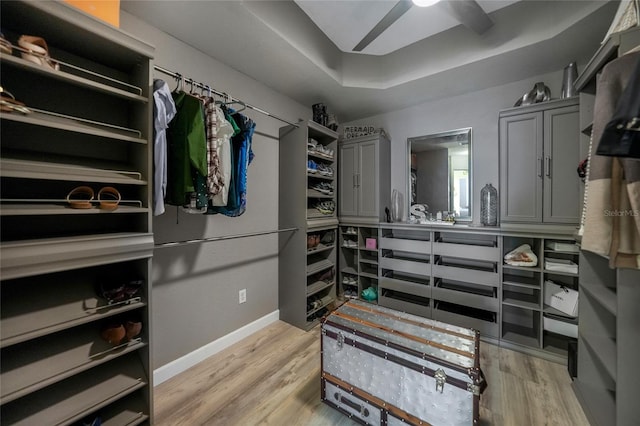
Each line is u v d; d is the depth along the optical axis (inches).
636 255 38.3
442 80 95.8
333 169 117.6
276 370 72.0
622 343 45.1
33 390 37.1
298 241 98.0
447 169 110.4
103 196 54.7
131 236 47.5
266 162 98.4
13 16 39.0
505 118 84.8
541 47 75.6
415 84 99.1
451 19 83.9
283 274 102.5
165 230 69.3
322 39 87.7
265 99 98.3
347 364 56.1
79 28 42.0
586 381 62.1
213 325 80.4
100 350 45.6
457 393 44.3
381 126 129.1
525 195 81.6
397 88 102.3
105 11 45.3
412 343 51.0
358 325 58.1
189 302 74.3
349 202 122.4
